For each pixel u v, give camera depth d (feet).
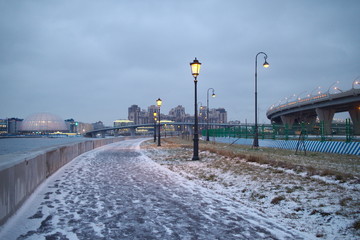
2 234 14.94
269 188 27.04
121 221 17.49
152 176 35.47
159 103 115.65
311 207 20.43
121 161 53.93
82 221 17.38
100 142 114.93
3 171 16.52
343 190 24.36
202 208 20.79
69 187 27.91
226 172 37.70
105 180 32.22
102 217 18.22
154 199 23.29
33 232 15.37
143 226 16.65
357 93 196.65
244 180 31.73
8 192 17.48
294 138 100.78
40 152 29.96
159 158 59.82
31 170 24.72
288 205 21.45
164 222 17.46
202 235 15.34
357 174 33.47
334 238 15.17
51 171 36.17
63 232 15.44
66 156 49.80
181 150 83.10
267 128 113.09
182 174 38.06
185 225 16.96
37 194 24.64
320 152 73.31
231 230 16.20
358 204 20.02
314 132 109.09
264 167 39.14
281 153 69.10
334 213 18.69
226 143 135.23
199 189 27.68
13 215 18.29
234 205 21.79
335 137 97.45
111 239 14.53
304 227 17.10
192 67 55.77
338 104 223.10
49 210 19.65
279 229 16.49
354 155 63.16
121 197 23.82
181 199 23.45
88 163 50.29
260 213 19.71
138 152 78.64
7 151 305.73
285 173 33.78
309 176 31.07
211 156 58.95
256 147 86.94
